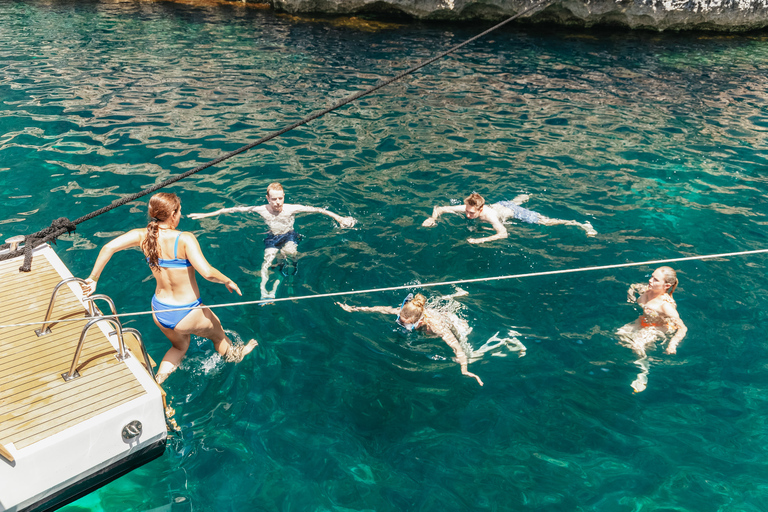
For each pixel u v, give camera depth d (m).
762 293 6.49
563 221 7.75
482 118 11.64
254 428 4.72
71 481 3.99
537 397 5.11
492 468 4.42
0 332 4.71
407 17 20.42
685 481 4.33
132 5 21.19
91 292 4.85
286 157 9.53
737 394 5.15
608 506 4.12
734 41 18.78
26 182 8.32
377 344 5.67
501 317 6.05
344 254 6.95
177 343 5.17
